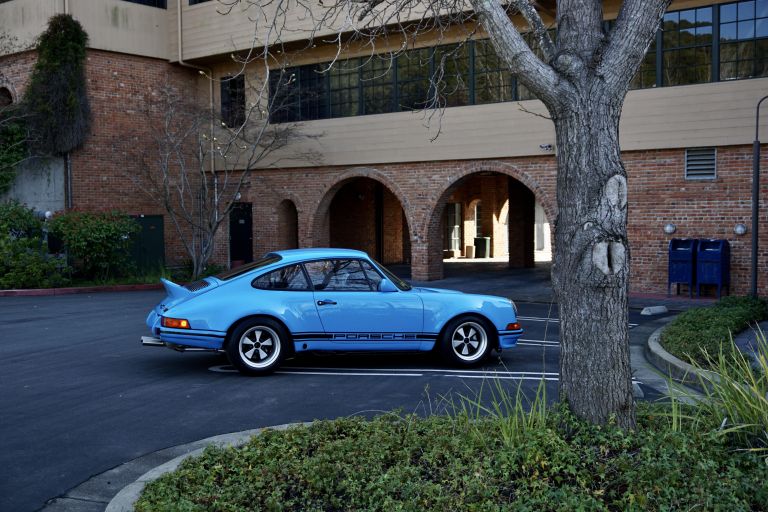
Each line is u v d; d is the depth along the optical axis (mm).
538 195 20141
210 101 25375
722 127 17531
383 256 30250
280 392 8500
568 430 5176
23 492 5445
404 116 22031
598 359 5176
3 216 20531
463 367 10031
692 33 17906
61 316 14953
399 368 10000
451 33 20891
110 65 23281
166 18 24703
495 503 4418
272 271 9555
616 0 18938
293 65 23859
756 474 4699
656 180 18562
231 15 23422
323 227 24344
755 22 17172
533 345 12055
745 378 5766
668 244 18469
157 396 8273
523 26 19062
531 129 20000
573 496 4355
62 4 22266
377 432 5684
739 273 17562
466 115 21016
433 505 4418
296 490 4871
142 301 17844
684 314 12781
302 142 23891
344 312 9578
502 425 5285
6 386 8727
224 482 4941
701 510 4250
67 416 7430
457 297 10031
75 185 22500
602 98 5168
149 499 4734
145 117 24094
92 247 21422
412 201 22312
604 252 5098
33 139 22359
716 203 17797
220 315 9227
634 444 5012
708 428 5320
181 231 23828
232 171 23078
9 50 23281
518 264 27484
